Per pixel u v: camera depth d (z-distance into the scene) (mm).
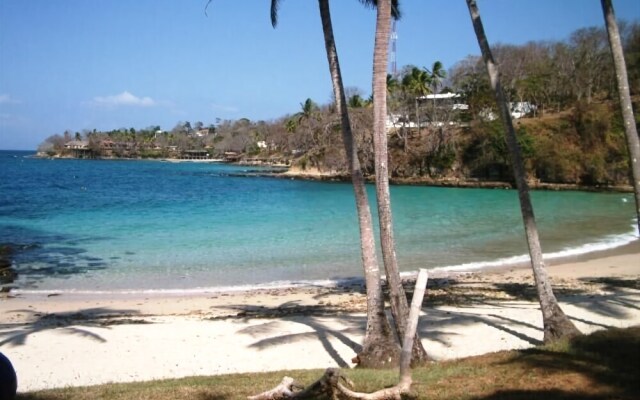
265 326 13242
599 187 70000
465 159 82938
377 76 9789
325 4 10352
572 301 15109
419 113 89625
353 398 6863
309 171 100562
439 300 16484
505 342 11602
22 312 15953
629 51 72375
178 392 7953
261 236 30703
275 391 7254
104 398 7746
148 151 197125
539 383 7578
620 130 72250
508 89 91688
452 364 9422
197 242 28625
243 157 166250
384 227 9898
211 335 12664
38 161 173875
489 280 20203
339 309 15969
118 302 17250
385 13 9688
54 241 28750
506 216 41625
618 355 8922
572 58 91812
